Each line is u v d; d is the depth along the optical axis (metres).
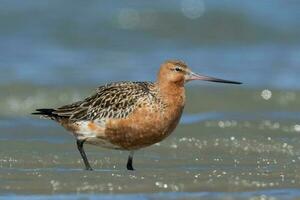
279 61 25.14
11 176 13.65
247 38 27.41
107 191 12.81
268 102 21.02
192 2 29.98
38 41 26.19
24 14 27.78
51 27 27.14
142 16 28.70
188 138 17.31
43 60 24.41
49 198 12.45
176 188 13.01
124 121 14.36
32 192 12.75
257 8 29.41
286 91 21.67
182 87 14.73
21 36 26.39
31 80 22.39
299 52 26.12
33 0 28.94
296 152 16.28
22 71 23.27
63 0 29.14
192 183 13.27
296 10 29.30
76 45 26.14
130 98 14.38
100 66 24.11
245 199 12.45
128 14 28.75
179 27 28.17
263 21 28.45
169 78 14.61
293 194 12.76
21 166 14.78
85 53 25.41
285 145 16.88
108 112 14.44
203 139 17.27
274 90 21.73
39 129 18.28
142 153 16.11
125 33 27.41
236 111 20.23
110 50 25.86
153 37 27.34
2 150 16.06
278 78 23.30
